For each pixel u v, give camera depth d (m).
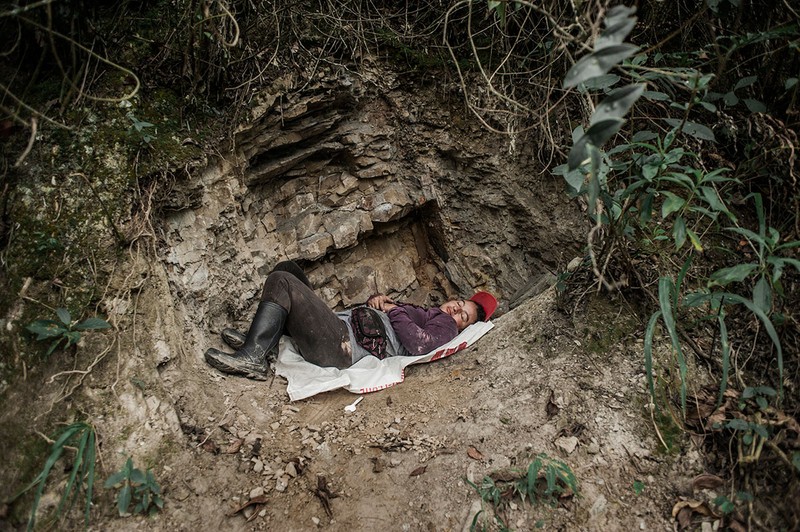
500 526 1.88
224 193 3.00
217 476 2.02
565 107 3.21
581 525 1.86
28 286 2.19
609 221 2.31
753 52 2.56
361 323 2.97
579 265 2.79
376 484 2.04
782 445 1.86
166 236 2.70
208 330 2.85
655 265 2.51
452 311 3.33
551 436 2.12
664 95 2.16
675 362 2.26
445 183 3.84
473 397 2.42
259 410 2.40
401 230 4.07
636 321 2.43
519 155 3.57
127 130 2.54
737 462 1.91
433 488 2.01
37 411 1.97
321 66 3.22
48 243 2.25
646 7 2.79
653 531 1.83
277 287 2.80
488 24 3.38
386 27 3.49
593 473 1.99
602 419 2.14
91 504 1.83
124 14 2.69
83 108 2.50
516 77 3.30
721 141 2.67
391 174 3.80
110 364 2.15
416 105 3.63
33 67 2.48
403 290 4.00
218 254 2.99
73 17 2.41
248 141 3.10
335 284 3.75
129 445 2.00
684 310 2.39
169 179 2.66
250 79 2.93
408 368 2.90
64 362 2.09
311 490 2.01
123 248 2.40
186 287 2.75
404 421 2.36
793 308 2.14
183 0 2.73
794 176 2.23
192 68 2.74
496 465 2.05
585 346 2.43
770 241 1.90
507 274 3.83
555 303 2.66
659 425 2.09
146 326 2.33
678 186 2.76
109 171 2.45
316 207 3.60
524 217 3.72
